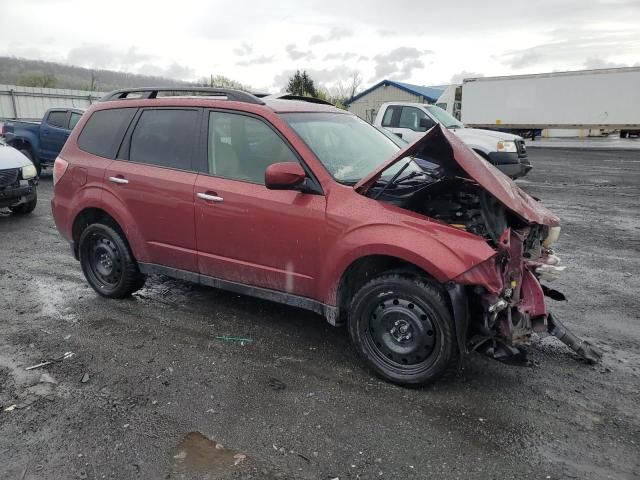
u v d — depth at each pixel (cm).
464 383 352
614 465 272
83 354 396
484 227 347
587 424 306
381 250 336
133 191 459
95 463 275
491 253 315
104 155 489
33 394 340
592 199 1064
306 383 354
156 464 274
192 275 446
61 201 516
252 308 484
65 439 294
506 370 368
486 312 327
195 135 436
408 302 340
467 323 326
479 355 390
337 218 356
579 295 512
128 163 470
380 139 463
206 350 402
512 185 374
